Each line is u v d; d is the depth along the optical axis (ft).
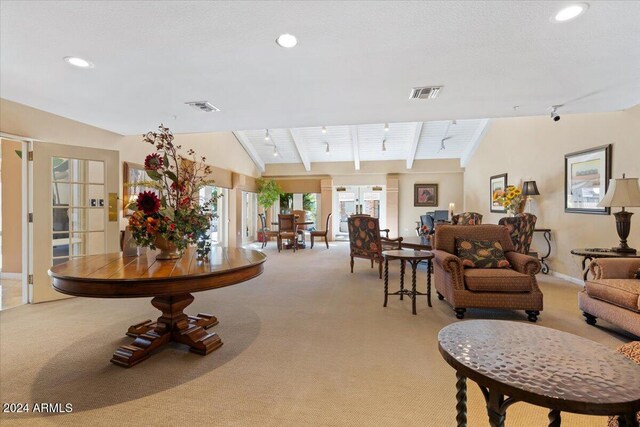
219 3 5.58
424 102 11.15
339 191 33.71
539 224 17.37
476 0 5.54
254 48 7.22
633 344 4.16
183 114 12.30
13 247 15.72
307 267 19.11
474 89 9.85
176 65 8.06
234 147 27.12
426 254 11.27
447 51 7.39
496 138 22.81
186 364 7.07
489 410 3.51
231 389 6.11
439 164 30.32
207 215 8.13
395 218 31.53
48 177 11.84
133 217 7.37
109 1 5.49
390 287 14.26
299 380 6.43
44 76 8.65
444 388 6.16
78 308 11.03
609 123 12.64
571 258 14.87
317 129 26.30
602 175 12.87
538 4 5.65
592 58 7.77
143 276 6.03
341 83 9.33
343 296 12.69
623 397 2.87
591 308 9.23
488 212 24.27
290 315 10.36
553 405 2.87
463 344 4.03
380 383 6.33
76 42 6.89
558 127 15.80
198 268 6.82
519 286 9.71
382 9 5.79
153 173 7.85
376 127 25.64
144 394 5.94
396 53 7.49
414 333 8.85
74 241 12.76
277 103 11.16
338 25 6.31
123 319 9.93
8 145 15.60
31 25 6.22
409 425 5.10
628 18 6.06
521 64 8.10
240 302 11.83
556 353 3.78
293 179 33.68
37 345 8.04
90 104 11.02
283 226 26.78
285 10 5.80
